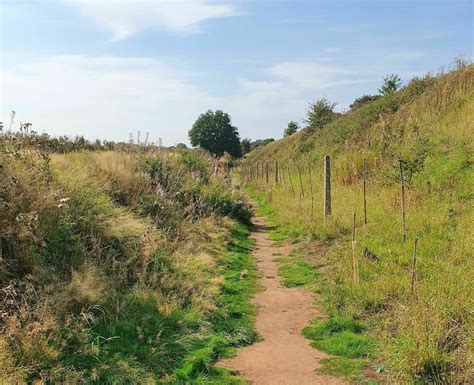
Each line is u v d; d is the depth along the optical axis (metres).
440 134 13.76
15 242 5.47
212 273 8.68
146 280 6.84
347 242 10.18
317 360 5.51
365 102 33.41
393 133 16.47
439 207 10.02
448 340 5.02
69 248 6.11
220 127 77.31
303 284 8.70
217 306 7.22
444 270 6.82
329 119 36.53
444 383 4.47
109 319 5.50
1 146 6.79
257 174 33.91
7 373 4.06
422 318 5.16
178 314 6.21
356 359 5.41
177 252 8.27
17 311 4.77
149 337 5.39
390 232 9.47
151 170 11.99
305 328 6.56
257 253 11.64
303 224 12.93
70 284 5.45
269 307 7.57
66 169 7.95
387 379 4.80
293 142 39.31
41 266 5.50
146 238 7.56
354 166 16.25
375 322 6.20
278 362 5.51
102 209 7.59
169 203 10.34
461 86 16.86
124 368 4.73
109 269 6.49
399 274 7.37
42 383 4.11
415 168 12.17
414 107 18.77
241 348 6.00
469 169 11.16
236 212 15.37
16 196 5.95
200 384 4.89
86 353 4.71
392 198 11.62
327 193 12.44
